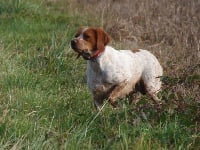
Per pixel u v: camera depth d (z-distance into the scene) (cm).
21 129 862
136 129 876
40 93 1109
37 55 1387
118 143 837
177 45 1525
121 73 1045
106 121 927
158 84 1141
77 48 1008
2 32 1656
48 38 1605
